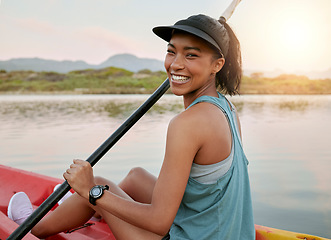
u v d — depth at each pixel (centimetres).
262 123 906
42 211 169
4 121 988
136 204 140
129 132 740
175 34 142
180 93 143
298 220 285
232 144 139
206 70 141
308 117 1064
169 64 144
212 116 134
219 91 164
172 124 134
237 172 140
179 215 148
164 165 133
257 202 326
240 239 144
